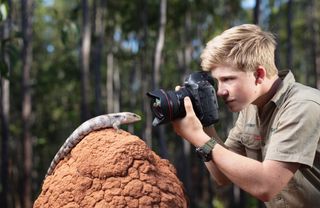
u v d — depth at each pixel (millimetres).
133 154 2717
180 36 19031
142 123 17172
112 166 2689
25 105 12695
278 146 2625
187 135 2682
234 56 2662
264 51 2699
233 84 2695
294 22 21484
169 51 19422
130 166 2703
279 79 2824
